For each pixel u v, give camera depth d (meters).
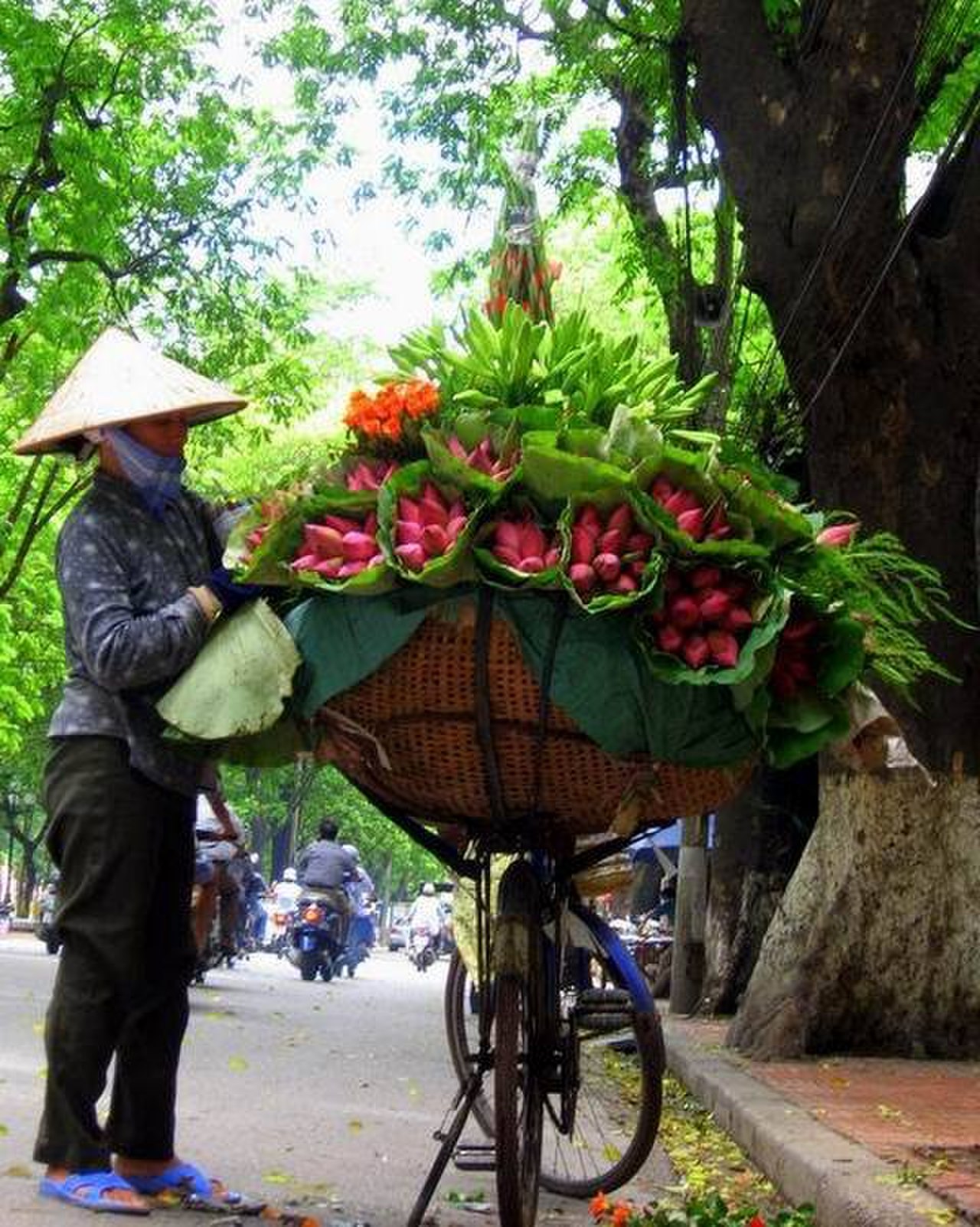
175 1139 6.73
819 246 10.02
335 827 22.47
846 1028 10.05
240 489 5.39
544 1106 5.53
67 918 5.04
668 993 16.91
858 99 9.98
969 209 10.25
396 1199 5.73
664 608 4.33
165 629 4.76
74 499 24.86
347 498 4.51
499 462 4.45
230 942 17.44
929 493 10.18
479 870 5.18
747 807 14.10
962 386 10.21
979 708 10.19
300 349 23.38
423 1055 11.34
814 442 10.41
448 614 4.38
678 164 14.55
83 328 21.20
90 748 5.03
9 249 19.22
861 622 4.55
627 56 14.79
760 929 13.88
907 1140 6.59
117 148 19.73
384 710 4.60
